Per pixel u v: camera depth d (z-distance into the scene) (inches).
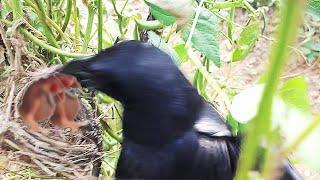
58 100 23.3
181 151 19.8
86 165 24.2
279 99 13.7
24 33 25.3
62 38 27.3
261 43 59.9
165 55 20.4
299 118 12.7
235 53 29.7
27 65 25.4
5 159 23.1
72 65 20.9
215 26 25.3
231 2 29.0
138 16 29.3
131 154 20.2
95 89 20.8
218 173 20.2
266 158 9.7
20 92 23.2
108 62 20.1
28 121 23.3
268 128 9.4
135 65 19.8
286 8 8.6
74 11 28.2
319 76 60.3
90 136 25.2
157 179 20.0
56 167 23.5
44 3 28.2
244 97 14.0
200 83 28.3
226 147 20.4
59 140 24.0
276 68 9.0
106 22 30.2
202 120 20.5
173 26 29.5
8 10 26.2
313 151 10.3
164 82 19.8
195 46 25.3
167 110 19.8
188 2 22.2
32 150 23.3
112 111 26.4
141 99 19.7
